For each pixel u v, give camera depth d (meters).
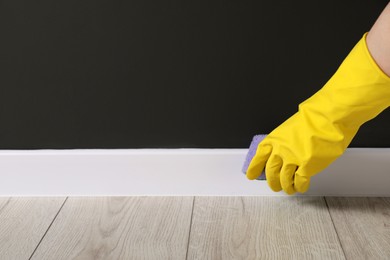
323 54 1.35
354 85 1.07
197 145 1.44
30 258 1.23
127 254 1.23
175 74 1.39
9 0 1.35
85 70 1.40
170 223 1.33
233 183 1.43
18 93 1.42
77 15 1.36
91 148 1.45
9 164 1.45
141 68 1.39
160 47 1.37
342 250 1.22
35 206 1.42
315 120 1.17
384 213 1.35
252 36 1.35
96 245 1.27
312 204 1.39
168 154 1.42
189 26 1.35
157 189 1.45
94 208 1.41
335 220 1.33
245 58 1.37
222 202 1.41
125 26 1.36
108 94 1.41
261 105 1.40
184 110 1.41
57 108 1.43
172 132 1.43
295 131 1.19
